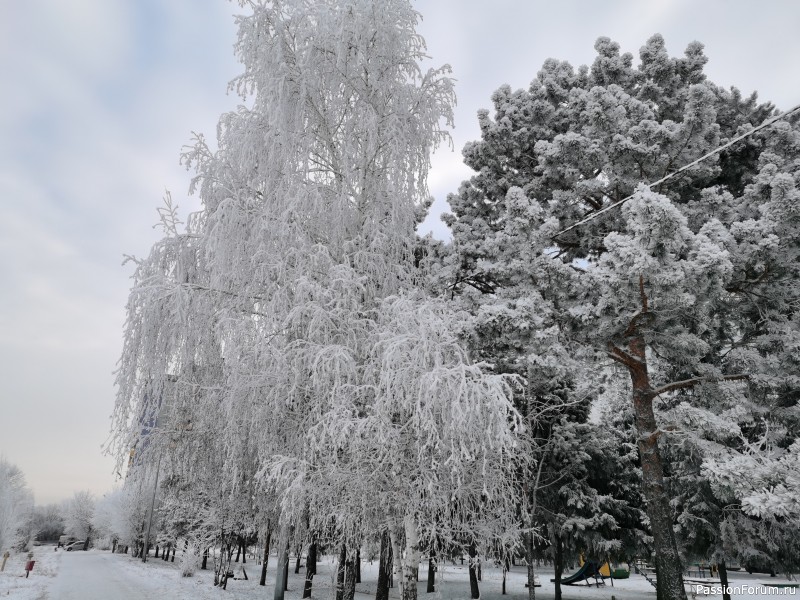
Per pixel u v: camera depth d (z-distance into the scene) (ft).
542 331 25.76
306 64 27.02
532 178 40.27
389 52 28.71
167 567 98.07
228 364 21.86
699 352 28.07
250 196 27.12
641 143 30.68
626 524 48.96
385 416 19.33
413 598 20.26
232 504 29.12
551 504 46.26
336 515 20.13
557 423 46.93
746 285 28.63
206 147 28.02
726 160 36.76
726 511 41.75
